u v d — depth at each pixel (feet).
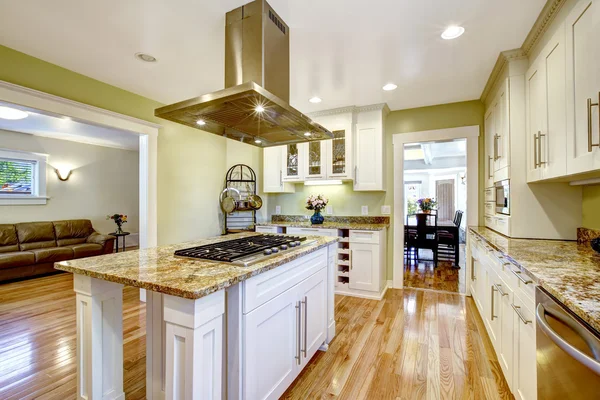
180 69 8.38
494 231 9.24
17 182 15.74
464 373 6.26
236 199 13.80
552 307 3.55
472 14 5.90
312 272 6.60
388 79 9.01
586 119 4.50
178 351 3.70
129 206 20.88
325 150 12.12
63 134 16.26
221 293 3.99
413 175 30.14
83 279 4.74
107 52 7.46
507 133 7.64
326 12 5.85
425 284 12.95
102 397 4.84
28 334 8.17
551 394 3.57
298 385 5.91
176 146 11.55
